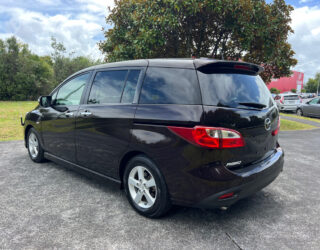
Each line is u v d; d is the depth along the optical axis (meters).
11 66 31.36
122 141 2.83
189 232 2.46
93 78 3.52
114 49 9.40
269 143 2.83
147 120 2.60
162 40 8.16
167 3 7.65
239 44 9.71
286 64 9.73
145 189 2.71
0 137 7.41
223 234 2.43
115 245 2.23
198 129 2.25
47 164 4.64
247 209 2.96
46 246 2.21
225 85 2.48
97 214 2.80
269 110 2.79
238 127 2.35
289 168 4.64
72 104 3.69
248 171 2.42
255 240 2.34
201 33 9.48
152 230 2.48
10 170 4.29
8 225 2.55
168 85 2.63
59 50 37.78
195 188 2.33
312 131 9.73
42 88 33.50
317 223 2.66
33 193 3.35
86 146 3.36
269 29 8.38
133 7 9.11
